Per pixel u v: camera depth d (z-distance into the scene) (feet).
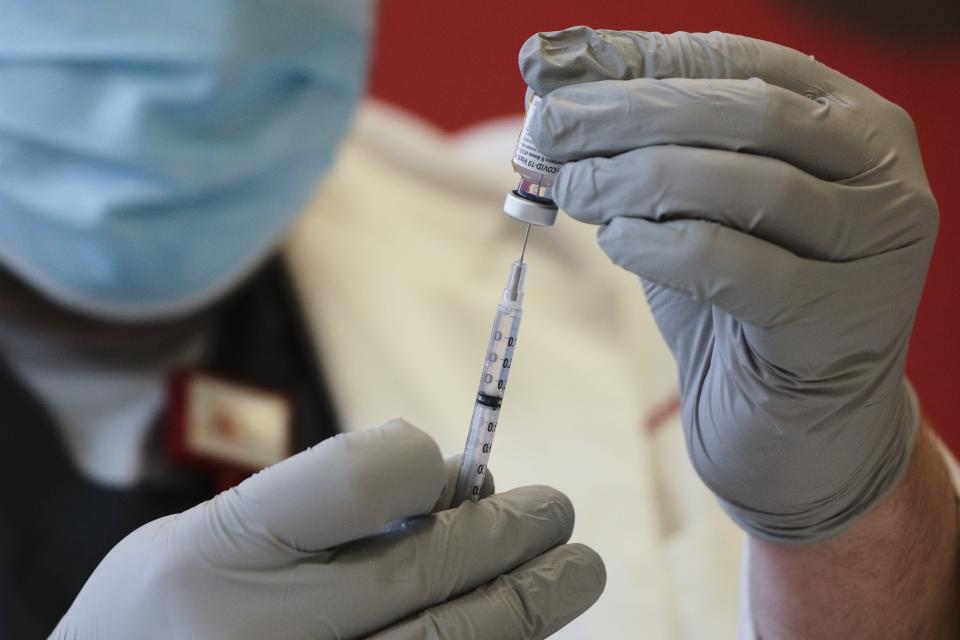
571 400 5.43
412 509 2.92
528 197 3.03
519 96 9.33
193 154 4.62
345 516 2.81
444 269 5.95
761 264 2.67
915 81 9.20
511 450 5.26
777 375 2.93
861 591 3.37
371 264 5.79
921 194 2.89
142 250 4.72
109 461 4.83
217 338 5.36
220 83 4.52
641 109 2.73
